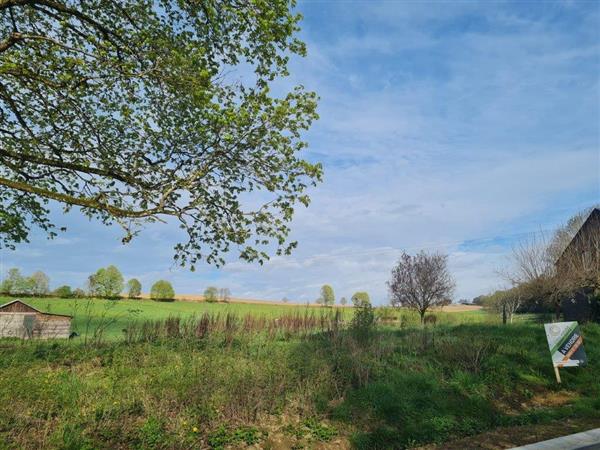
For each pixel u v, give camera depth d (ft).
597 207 76.43
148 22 26.96
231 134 25.57
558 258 75.00
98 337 36.63
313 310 56.54
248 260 28.63
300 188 28.66
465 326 57.93
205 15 25.50
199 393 23.99
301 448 21.56
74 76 27.20
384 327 57.82
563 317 78.84
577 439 22.03
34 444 17.69
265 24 23.47
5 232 28.99
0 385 22.22
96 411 20.90
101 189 26.61
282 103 25.85
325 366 30.32
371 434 23.39
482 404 28.94
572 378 37.09
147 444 19.10
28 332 38.78
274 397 25.11
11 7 26.81
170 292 157.99
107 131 30.86
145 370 27.71
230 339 38.83
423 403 27.94
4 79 28.50
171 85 25.76
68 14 26.18
